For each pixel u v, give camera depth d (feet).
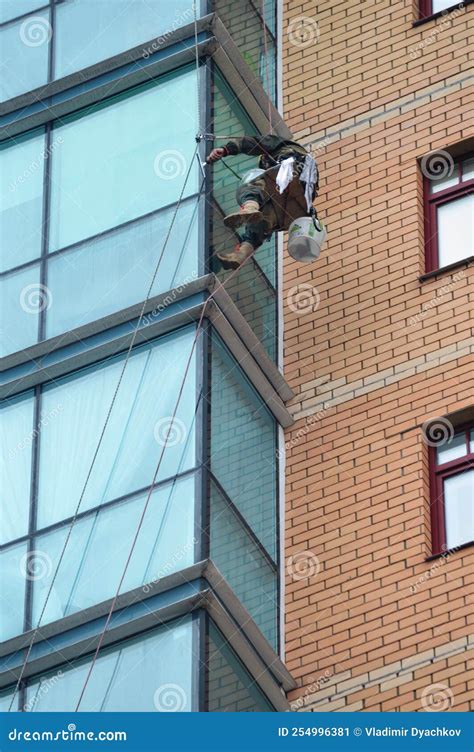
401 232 133.59
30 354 127.54
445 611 117.91
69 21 140.36
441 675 115.75
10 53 140.77
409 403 126.62
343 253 134.92
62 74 137.90
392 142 137.49
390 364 128.77
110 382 124.47
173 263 126.21
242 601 117.80
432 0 143.54
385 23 142.72
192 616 113.70
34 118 136.87
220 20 134.21
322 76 142.72
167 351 123.75
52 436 124.47
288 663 120.26
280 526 125.39
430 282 130.52
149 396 122.62
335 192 137.59
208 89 131.85
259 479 124.36
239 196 125.80
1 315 130.11
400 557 121.08
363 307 131.95
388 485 124.26
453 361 126.72
